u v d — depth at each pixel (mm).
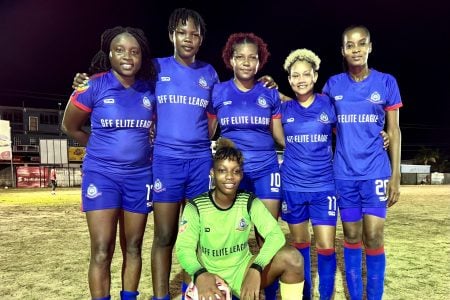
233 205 3242
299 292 3123
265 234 3195
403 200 19078
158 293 3863
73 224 10664
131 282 3750
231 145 3371
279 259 3076
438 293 4508
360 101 3941
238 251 3244
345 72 4199
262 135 4078
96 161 3574
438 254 6523
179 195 3926
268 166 4070
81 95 3541
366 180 3908
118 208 3629
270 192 4070
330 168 4098
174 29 3924
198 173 3975
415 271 5461
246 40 3979
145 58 3748
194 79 3975
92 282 3479
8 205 17250
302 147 4055
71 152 43781
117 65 3514
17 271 5602
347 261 3998
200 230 3229
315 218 4035
